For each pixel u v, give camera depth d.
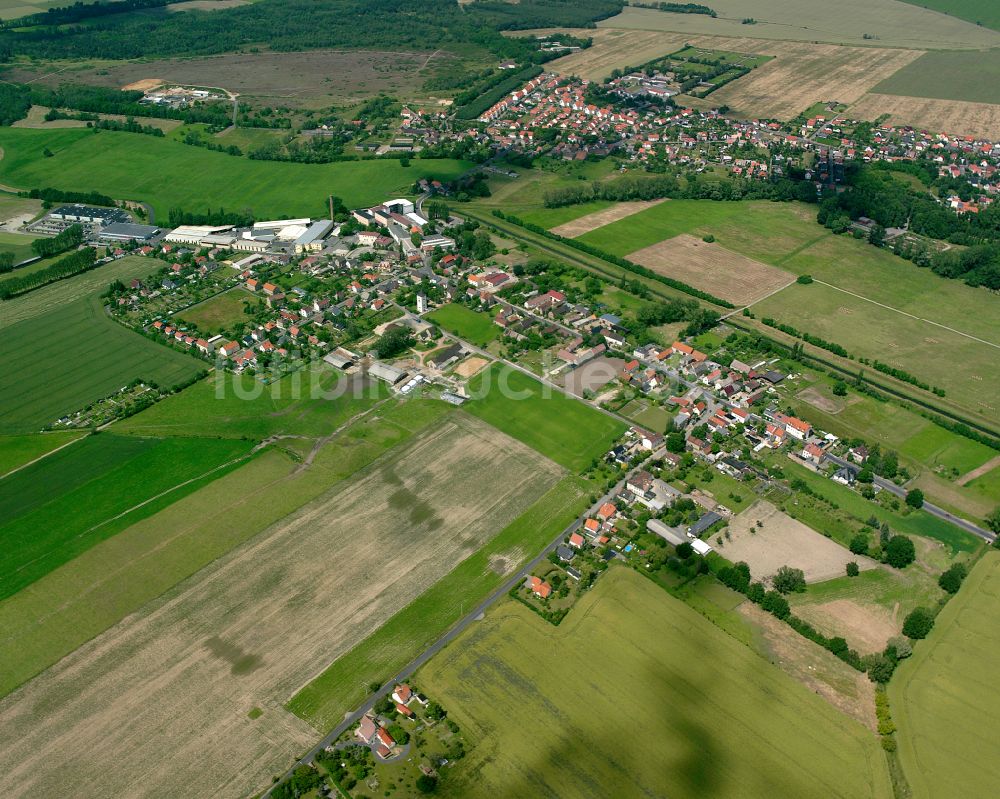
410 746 151.38
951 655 171.00
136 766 148.38
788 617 177.88
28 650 170.88
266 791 144.25
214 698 160.50
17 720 156.50
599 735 153.50
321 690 161.75
